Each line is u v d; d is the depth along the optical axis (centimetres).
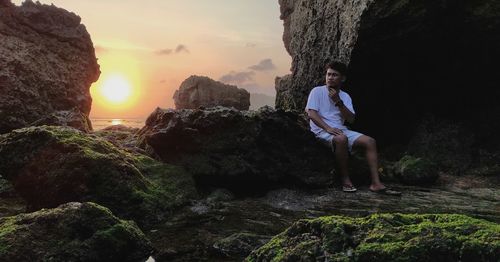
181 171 673
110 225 400
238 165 697
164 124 748
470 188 779
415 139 997
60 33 1152
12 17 1064
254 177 702
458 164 913
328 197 679
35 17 1109
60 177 521
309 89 1220
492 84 942
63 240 374
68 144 546
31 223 382
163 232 489
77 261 365
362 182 801
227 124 719
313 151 767
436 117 1003
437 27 873
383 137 1064
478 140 948
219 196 656
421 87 988
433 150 953
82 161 529
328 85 780
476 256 277
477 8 851
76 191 516
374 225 325
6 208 548
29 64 1001
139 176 576
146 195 552
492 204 646
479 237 288
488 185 802
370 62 941
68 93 1089
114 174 538
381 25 877
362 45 911
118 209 521
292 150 754
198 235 476
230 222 527
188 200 616
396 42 897
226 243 427
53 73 1065
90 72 1216
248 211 583
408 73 964
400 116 1037
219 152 705
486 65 921
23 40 1057
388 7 857
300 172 738
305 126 833
